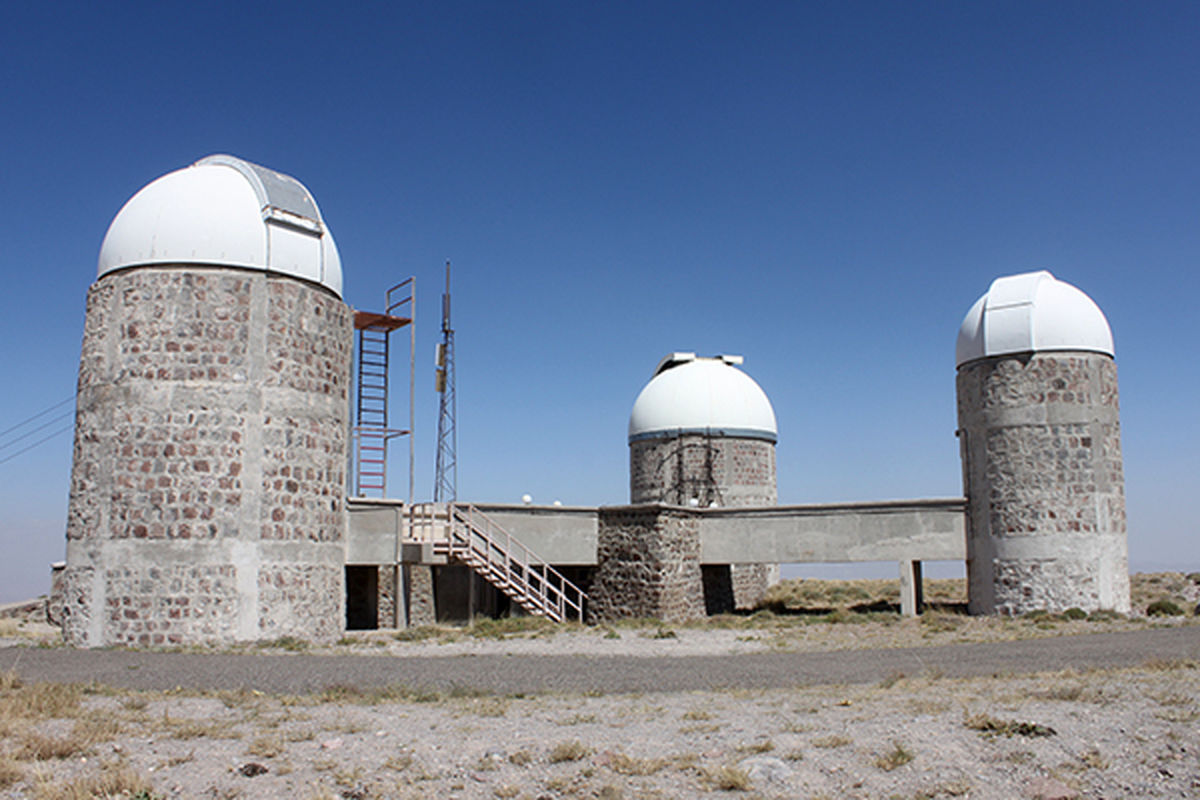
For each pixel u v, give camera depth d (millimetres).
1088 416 26766
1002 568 26984
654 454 38562
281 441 21891
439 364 31375
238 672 15148
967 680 12945
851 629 23562
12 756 8367
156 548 20531
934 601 34531
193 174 22828
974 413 28297
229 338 21453
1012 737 8617
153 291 21344
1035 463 26859
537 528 28844
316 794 7402
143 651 19141
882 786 7469
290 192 23312
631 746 8758
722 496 37656
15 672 14867
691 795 7359
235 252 21781
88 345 21984
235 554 20844
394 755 8547
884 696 11422
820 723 9602
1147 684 11531
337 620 22906
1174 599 32312
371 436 29078
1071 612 25094
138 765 8234
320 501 22656
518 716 10477
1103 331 27578
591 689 12977
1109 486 26734
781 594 37594
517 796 7398
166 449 20828
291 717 10461
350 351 24469
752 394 39500
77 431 21891
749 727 9516
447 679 14141
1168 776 7523
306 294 22812
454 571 29094
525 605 26219
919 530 28625
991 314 28031
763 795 7328
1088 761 7875
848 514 29422
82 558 20984
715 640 20969
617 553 29234
